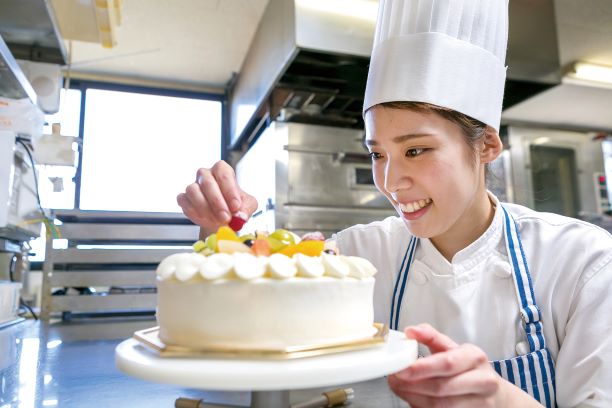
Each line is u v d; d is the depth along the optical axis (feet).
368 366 1.75
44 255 7.14
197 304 2.04
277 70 7.84
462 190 2.67
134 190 12.28
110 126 12.25
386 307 3.61
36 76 8.20
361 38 7.22
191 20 9.61
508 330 2.95
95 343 4.55
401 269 3.45
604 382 2.53
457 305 3.06
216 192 3.14
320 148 8.96
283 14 7.59
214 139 13.08
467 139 2.70
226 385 1.63
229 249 2.32
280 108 9.09
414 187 2.66
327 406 2.33
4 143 5.79
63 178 7.59
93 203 11.93
